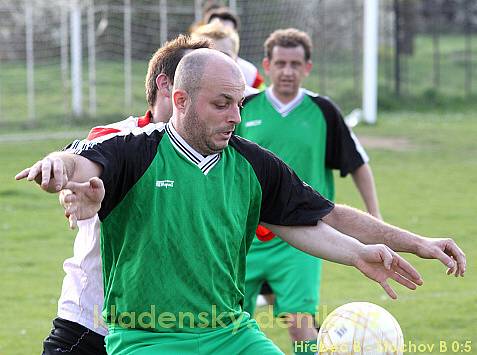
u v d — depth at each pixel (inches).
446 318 781.3
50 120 2198.6
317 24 2696.9
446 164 1781.5
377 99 2679.6
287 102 703.1
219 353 404.2
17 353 692.1
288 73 692.1
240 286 425.1
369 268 416.5
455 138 2137.1
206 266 397.4
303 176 702.5
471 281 923.4
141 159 390.0
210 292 399.9
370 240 428.1
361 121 2341.3
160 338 398.9
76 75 2185.0
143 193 390.6
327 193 719.7
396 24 2736.2
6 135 2062.0
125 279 397.7
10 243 1104.8
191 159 396.2
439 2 3390.7
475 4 3427.7
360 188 712.4
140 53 2426.2
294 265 663.8
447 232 1168.2
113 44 2421.3
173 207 392.5
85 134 2062.0
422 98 2770.7
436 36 2957.7
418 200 1408.7
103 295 455.5
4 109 2244.1
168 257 393.4
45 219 1259.2
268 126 702.5
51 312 814.5
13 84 2425.0
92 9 2199.8
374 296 862.5
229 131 390.0
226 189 403.5
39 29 2447.1
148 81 472.4
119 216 393.7
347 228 428.8
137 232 393.1
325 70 2817.4
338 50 2925.7
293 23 2405.3
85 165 366.3
